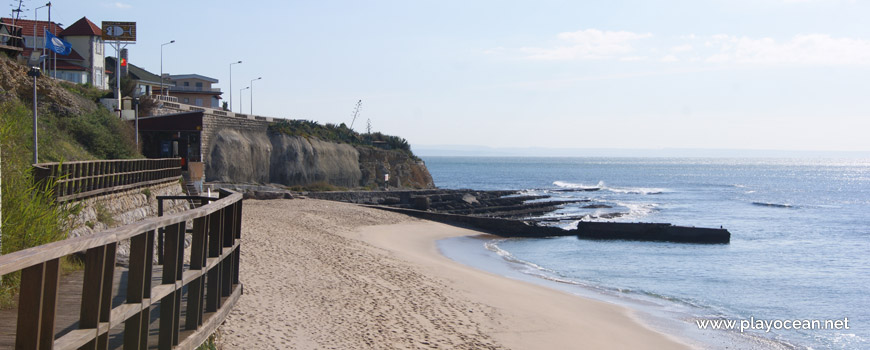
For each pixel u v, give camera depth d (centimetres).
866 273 3300
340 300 1786
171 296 738
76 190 1784
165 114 5097
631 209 7144
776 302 2570
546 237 4597
